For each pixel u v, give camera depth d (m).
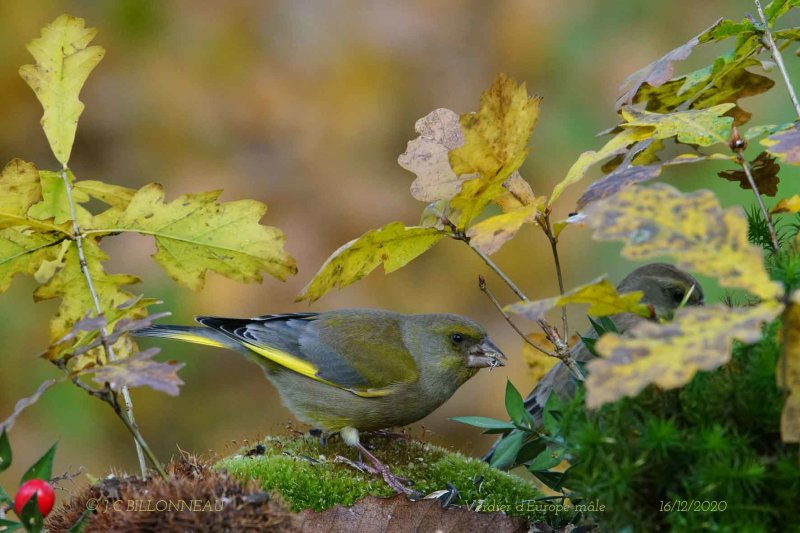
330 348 9.48
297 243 17.39
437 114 6.47
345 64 19.53
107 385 5.43
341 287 6.54
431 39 19.81
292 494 7.14
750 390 4.79
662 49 19.12
